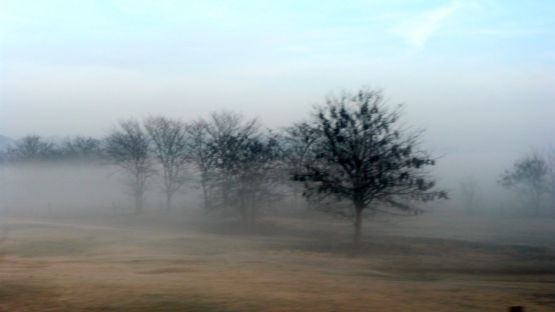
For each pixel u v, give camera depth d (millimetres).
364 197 31344
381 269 24719
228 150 47406
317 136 33000
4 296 13570
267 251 30516
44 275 17672
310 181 32000
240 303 13180
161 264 23500
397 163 30547
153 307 12602
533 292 17281
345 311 12820
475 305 14273
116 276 18031
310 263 25703
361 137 30812
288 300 13727
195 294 14016
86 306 12648
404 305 13805
